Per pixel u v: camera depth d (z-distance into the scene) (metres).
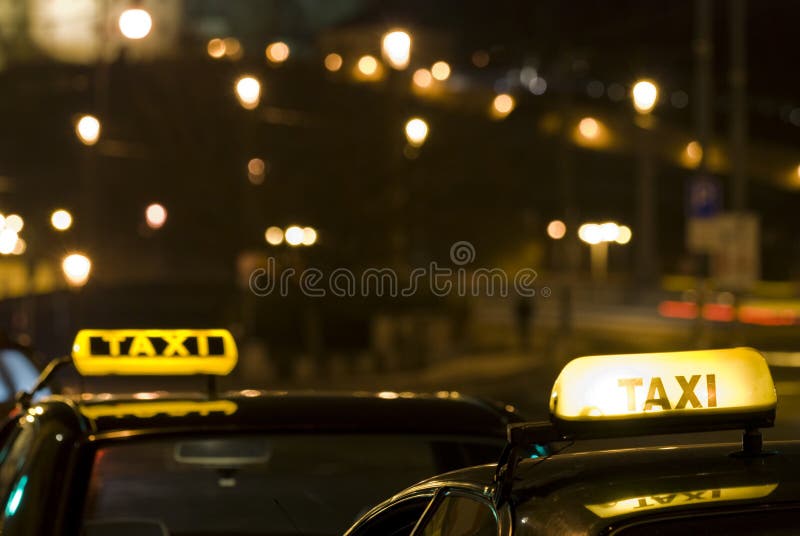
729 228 54.25
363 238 69.62
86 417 8.59
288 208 69.62
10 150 156.00
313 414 8.74
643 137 145.38
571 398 4.74
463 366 69.06
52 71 175.25
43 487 8.02
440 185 75.06
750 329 93.88
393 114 72.81
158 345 8.61
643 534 4.31
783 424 33.16
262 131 73.31
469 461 8.79
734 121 59.56
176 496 11.72
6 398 16.83
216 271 128.12
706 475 4.81
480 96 166.62
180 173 74.56
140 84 81.81
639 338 92.25
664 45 135.88
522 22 138.38
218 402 8.97
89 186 57.34
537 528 4.53
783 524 4.38
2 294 79.69
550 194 177.12
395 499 5.92
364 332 69.19
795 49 169.38
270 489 11.22
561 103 79.62
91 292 112.69
